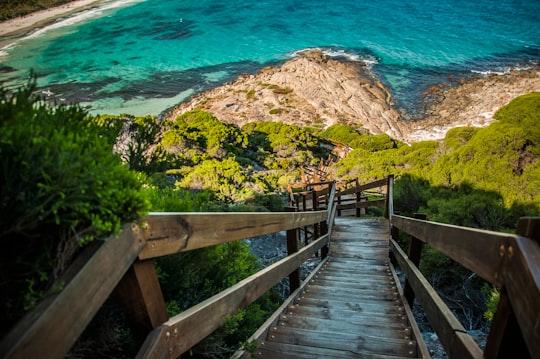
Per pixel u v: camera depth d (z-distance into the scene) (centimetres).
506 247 101
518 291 92
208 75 5672
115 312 128
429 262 619
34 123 92
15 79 4784
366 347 241
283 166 2266
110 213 94
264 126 3009
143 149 233
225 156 2133
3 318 80
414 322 275
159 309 123
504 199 953
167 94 4894
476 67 4988
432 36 6975
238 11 10212
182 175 1496
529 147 1077
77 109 120
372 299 369
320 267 539
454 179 1170
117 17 10025
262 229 233
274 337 256
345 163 2091
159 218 122
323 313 317
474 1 9494
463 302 553
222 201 1235
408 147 2095
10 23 9631
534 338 82
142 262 117
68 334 83
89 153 93
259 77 5247
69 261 92
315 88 4472
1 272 84
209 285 228
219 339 187
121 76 5828
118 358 131
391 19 8569
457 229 150
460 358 135
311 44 7075
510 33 6694
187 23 9325
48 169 80
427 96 4162
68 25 9294
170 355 122
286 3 10806
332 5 10262
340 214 1203
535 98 1420
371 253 636
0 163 80
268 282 240
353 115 3831
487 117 3416
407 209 1064
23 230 86
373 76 4906
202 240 150
